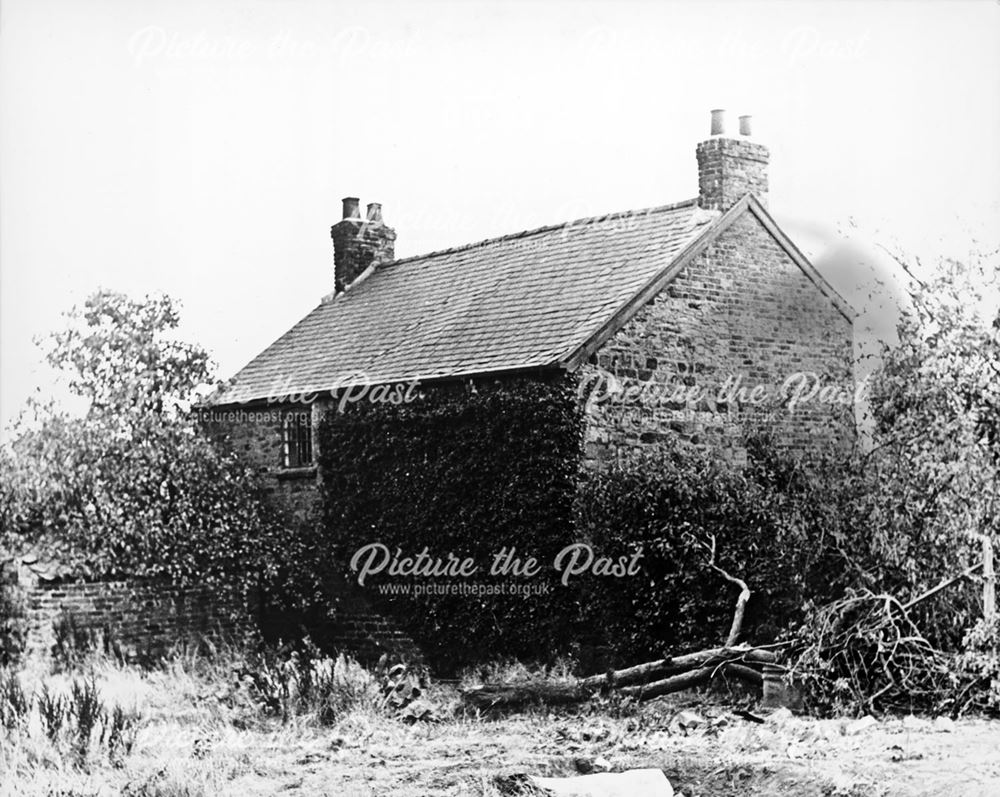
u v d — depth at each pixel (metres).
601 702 12.27
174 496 15.20
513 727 12.02
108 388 15.56
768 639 12.41
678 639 12.59
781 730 11.23
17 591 13.84
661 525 12.82
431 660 14.01
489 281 16.23
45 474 14.62
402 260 18.48
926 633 12.10
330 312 17.92
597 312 13.80
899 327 13.55
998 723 11.25
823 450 13.54
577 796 9.90
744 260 14.54
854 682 11.77
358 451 15.01
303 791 10.07
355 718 12.30
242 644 15.02
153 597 14.56
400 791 10.01
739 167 14.82
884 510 12.67
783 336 14.43
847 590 12.28
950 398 13.02
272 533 15.52
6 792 10.45
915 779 9.52
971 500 12.55
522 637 13.27
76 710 12.14
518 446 13.45
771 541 12.60
